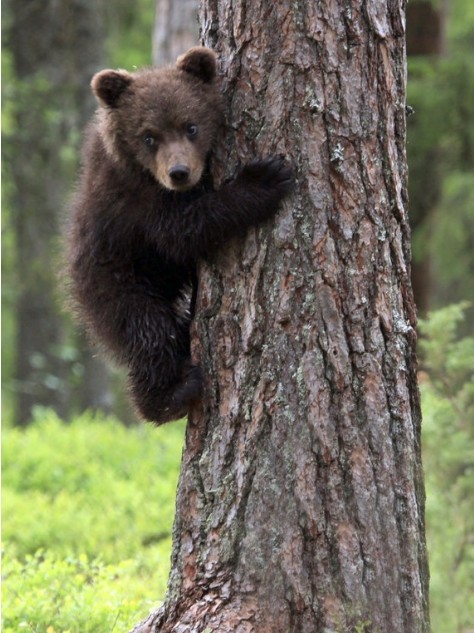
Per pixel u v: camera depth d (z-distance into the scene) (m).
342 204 9.38
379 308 9.48
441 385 15.73
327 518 9.31
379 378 9.43
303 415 9.33
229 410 9.59
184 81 10.80
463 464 15.27
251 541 9.38
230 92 9.85
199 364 9.86
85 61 33.41
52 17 33.09
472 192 25.48
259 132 9.55
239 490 9.44
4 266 35.72
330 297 9.36
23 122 33.00
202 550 9.59
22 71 33.19
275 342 9.42
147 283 11.38
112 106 11.12
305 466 9.32
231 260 9.70
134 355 11.19
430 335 15.88
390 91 9.55
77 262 11.58
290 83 9.36
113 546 16.64
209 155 10.43
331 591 9.26
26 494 19.58
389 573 9.39
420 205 25.02
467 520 14.73
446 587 13.73
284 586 9.30
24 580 13.38
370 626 9.27
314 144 9.36
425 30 24.78
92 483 20.09
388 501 9.42
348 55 9.34
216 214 9.57
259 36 9.48
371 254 9.45
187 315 11.63
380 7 9.45
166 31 25.55
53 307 34.03
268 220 9.49
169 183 10.20
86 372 33.84
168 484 19.66
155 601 12.49
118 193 11.04
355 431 9.35
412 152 24.38
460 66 24.12
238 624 9.27
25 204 33.28
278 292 9.43
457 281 29.34
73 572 14.50
